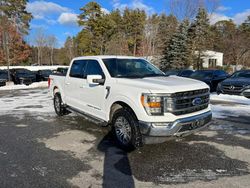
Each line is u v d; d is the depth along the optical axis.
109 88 5.19
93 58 6.04
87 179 3.73
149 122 4.27
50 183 3.61
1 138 5.69
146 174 3.88
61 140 5.52
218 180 3.68
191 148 4.98
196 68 39.09
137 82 4.74
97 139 5.58
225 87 11.95
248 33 42.34
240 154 4.67
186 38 36.66
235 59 40.84
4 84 20.88
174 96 4.31
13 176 3.82
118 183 3.61
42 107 9.70
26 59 42.78
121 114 4.82
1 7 48.28
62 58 75.25
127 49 47.78
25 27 50.94
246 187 3.48
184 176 3.81
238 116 7.77
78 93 6.46
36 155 4.65
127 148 4.82
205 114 4.82
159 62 38.38
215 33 50.84
